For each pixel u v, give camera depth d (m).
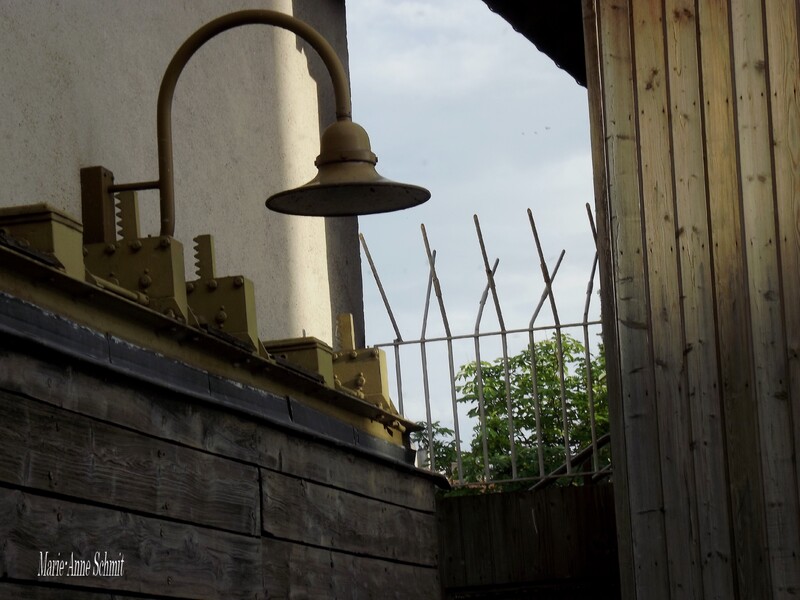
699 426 5.12
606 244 5.68
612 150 5.55
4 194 4.12
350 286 8.02
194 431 3.75
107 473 3.23
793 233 4.73
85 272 3.38
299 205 4.62
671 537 5.27
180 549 3.58
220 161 6.17
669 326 5.30
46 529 2.94
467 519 6.91
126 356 3.43
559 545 6.81
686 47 5.23
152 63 5.46
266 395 4.39
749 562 4.87
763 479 4.80
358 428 5.40
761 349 4.82
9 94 4.25
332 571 4.74
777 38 4.86
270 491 4.25
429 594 5.92
